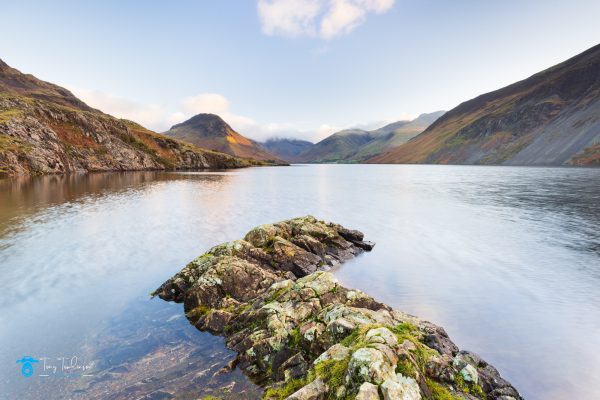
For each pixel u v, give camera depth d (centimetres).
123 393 1180
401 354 1012
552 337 1614
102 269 2573
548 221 4384
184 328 1709
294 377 1170
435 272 2592
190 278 2158
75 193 7162
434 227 4200
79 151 16150
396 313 1622
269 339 1372
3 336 1592
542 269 2598
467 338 1611
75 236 3544
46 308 1906
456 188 9062
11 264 2636
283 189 9225
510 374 1328
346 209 5656
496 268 2650
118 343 1546
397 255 3077
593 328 1697
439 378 1055
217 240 3475
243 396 1157
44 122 15588
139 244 3294
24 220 4266
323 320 1405
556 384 1271
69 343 1539
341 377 973
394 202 6512
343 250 3111
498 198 6744
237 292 2008
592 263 2706
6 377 1273
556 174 12775
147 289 2219
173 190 8281
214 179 12619
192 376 1283
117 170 17462
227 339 1567
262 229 2922
